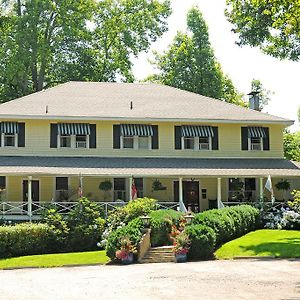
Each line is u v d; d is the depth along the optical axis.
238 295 16.34
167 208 36.38
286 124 41.12
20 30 55.34
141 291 17.55
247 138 40.88
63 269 24.95
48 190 37.78
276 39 36.28
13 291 18.44
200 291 17.22
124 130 38.78
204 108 41.50
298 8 26.95
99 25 63.00
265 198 39.41
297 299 15.53
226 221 30.28
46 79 60.84
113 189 38.66
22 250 30.48
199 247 27.14
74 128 38.34
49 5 55.97
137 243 27.16
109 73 62.94
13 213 34.81
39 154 38.03
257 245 28.78
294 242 29.14
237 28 38.44
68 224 31.98
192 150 39.97
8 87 57.91
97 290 18.12
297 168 39.00
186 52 63.88
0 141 37.81
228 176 36.44
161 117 39.19
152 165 37.50
